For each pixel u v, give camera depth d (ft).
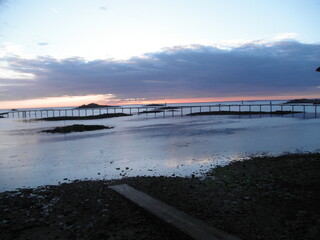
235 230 15.19
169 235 14.87
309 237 14.07
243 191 23.02
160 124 134.51
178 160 42.27
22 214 18.86
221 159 41.88
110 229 15.79
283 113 218.59
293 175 27.58
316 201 19.43
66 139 77.71
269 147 52.75
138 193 21.84
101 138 78.69
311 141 59.98
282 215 17.26
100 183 27.48
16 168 38.83
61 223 17.03
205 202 20.20
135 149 55.62
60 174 34.76
